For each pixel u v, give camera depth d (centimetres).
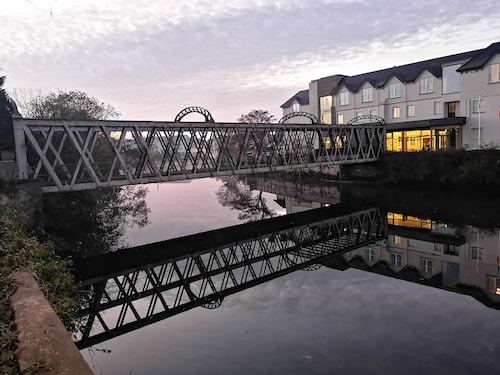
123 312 999
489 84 3472
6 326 360
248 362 698
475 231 1925
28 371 264
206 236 1988
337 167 4244
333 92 5103
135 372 680
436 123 3600
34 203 1508
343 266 1407
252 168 2539
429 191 3161
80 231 2114
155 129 2003
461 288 1122
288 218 2491
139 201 3444
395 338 784
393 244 1780
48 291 681
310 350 738
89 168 1744
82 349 782
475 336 790
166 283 1250
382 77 4756
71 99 3412
